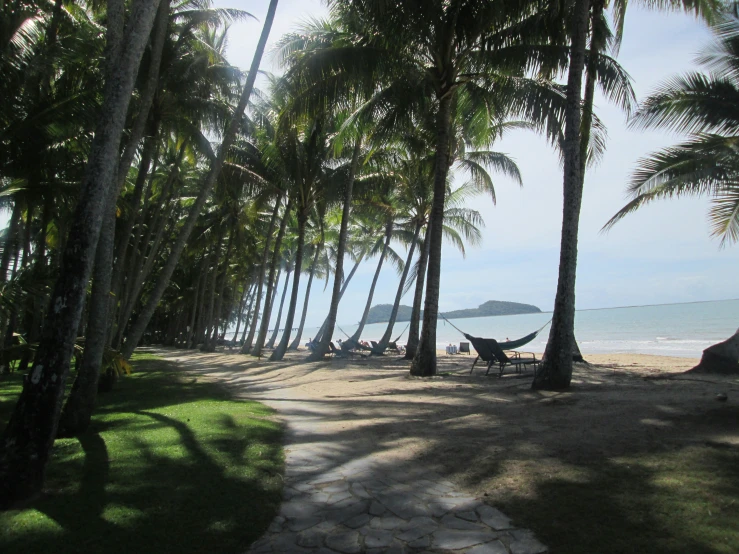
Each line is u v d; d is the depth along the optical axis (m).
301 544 3.08
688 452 4.13
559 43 10.55
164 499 3.78
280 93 12.42
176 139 14.88
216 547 3.05
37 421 3.97
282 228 23.19
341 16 12.95
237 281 44.66
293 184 19.14
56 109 9.22
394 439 5.59
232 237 30.30
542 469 4.09
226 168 18.16
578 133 8.49
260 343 22.73
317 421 6.90
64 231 13.20
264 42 10.00
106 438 5.71
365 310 26.31
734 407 5.53
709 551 2.63
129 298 11.82
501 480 3.98
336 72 11.92
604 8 12.03
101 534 3.21
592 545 2.81
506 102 11.62
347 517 3.48
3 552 2.99
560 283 8.53
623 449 4.41
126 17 10.55
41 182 10.45
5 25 8.66
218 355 25.73
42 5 10.11
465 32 11.24
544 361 8.59
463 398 8.13
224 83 13.50
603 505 3.31
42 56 9.20
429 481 4.15
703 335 31.95
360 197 20.39
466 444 5.09
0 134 9.05
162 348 38.66
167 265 9.51
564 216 8.51
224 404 8.24
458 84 12.01
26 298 6.87
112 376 10.55
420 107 12.79
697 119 9.47
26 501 3.79
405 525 3.31
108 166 4.25
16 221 11.12
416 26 11.13
